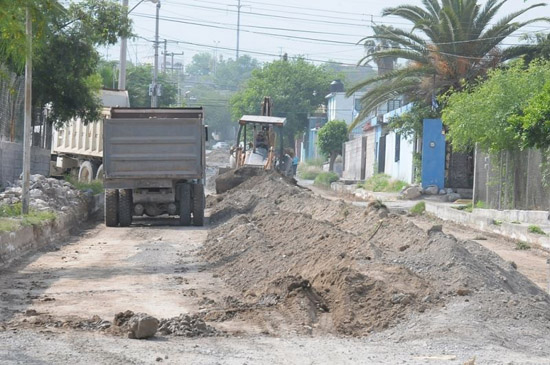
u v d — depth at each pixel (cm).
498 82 7419
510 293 2861
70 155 9594
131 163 5975
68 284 3559
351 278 2898
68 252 4694
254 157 9388
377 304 2719
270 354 2203
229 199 7731
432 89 10350
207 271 3981
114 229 6016
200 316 2820
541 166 6656
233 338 2444
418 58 10250
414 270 3056
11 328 2556
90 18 7544
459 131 7581
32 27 3678
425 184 10612
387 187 12250
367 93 10619
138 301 3150
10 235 4366
